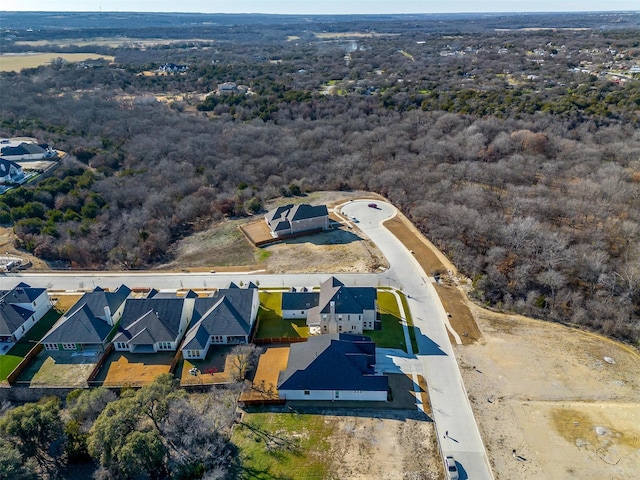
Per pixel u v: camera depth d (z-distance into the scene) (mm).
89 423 45281
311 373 49344
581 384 51062
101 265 81875
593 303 64125
